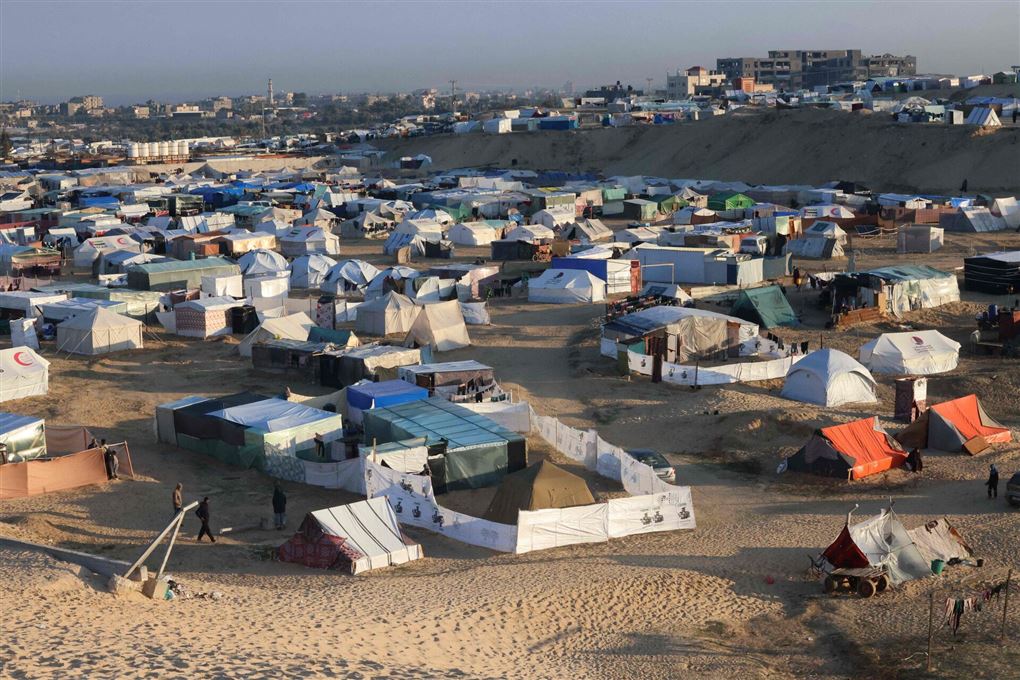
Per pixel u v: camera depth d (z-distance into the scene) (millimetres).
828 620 31938
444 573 34406
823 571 34938
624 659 28797
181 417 48656
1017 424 53500
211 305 72062
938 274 78375
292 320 67625
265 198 149125
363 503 37219
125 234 110188
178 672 23203
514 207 138000
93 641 25000
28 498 41594
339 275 88750
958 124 159750
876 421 47250
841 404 55438
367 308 72250
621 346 61344
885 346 61375
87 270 102062
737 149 179375
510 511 39188
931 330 66938
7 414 46906
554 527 37781
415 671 25625
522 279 86188
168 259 95188
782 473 45969
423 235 112750
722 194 137500
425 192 150000
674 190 157750
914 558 35312
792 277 88562
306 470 44188
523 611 31031
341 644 27031
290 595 31172
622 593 32688
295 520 40094
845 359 56281
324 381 59969
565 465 46969
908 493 43250
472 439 44750
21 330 68688
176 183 178875
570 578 33531
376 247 116500
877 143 161250
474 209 133875
